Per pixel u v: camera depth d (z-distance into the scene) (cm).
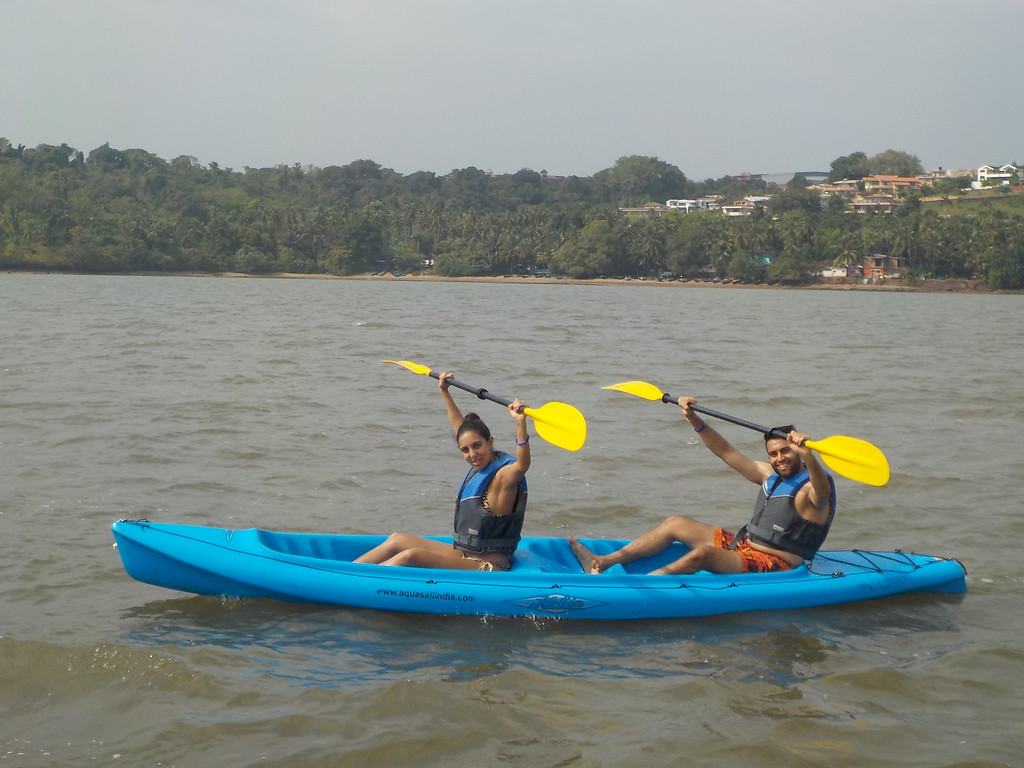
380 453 1036
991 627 588
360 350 2198
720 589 596
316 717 451
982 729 457
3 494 820
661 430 1217
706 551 611
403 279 10775
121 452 996
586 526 801
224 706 461
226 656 512
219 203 12250
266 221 10956
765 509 626
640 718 462
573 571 628
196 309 3841
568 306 5162
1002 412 1413
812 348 2612
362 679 493
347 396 1424
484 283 10281
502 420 1271
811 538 623
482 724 451
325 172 15850
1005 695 494
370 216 11406
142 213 10769
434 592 578
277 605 588
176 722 446
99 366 1698
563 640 552
